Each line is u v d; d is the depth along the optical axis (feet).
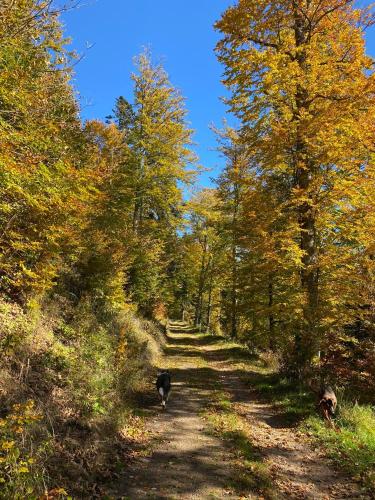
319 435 28.19
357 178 39.45
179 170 72.49
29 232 25.00
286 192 45.75
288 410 33.96
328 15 42.42
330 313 38.19
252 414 34.17
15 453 13.94
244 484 20.66
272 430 30.22
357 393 36.91
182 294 188.75
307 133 39.09
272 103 43.70
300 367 40.70
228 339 92.53
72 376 26.78
